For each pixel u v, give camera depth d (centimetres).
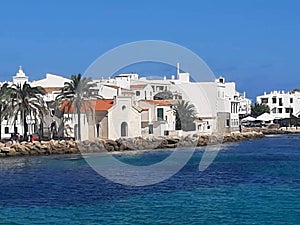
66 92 8300
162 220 2936
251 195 3722
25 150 7612
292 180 4584
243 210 3184
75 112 7094
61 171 5434
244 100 18138
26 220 2975
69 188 4153
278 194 3759
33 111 8469
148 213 3119
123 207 3303
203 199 3566
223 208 3250
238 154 7925
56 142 7881
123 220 2939
